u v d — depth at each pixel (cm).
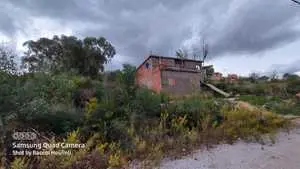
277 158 474
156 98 744
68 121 481
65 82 770
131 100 678
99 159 400
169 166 425
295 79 2731
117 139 488
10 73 502
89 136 465
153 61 2308
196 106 776
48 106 490
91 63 2670
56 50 2848
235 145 579
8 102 406
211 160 463
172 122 640
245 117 789
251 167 424
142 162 434
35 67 820
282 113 1084
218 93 2131
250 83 2695
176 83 2152
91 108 538
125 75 739
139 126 585
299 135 704
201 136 607
